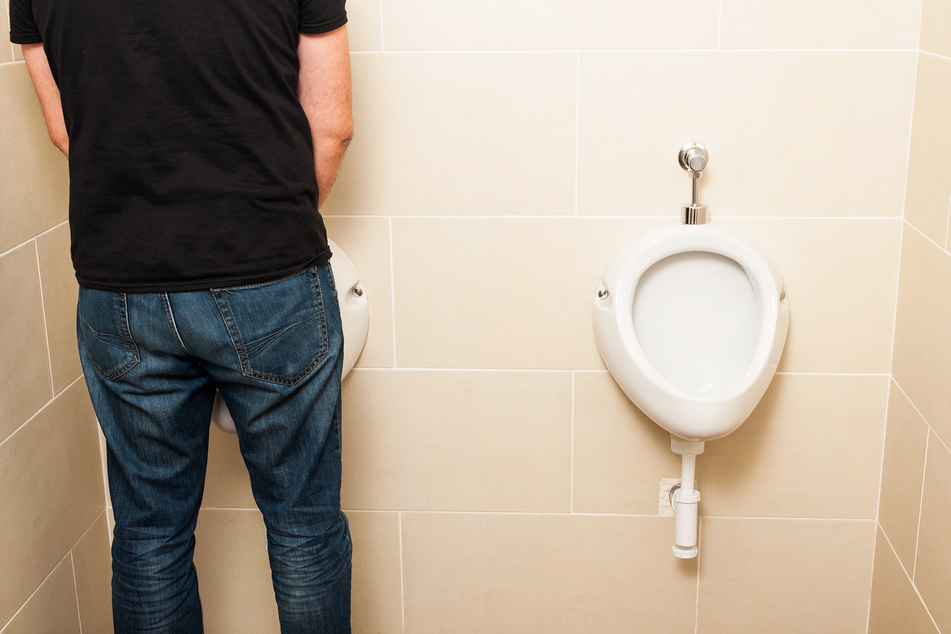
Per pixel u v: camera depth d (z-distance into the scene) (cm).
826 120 176
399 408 197
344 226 186
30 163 168
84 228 136
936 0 162
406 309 191
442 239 186
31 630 169
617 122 178
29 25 141
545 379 193
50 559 177
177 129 131
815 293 185
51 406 177
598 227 184
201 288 135
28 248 168
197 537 207
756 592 203
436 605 209
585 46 175
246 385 146
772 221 182
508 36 175
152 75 128
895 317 185
